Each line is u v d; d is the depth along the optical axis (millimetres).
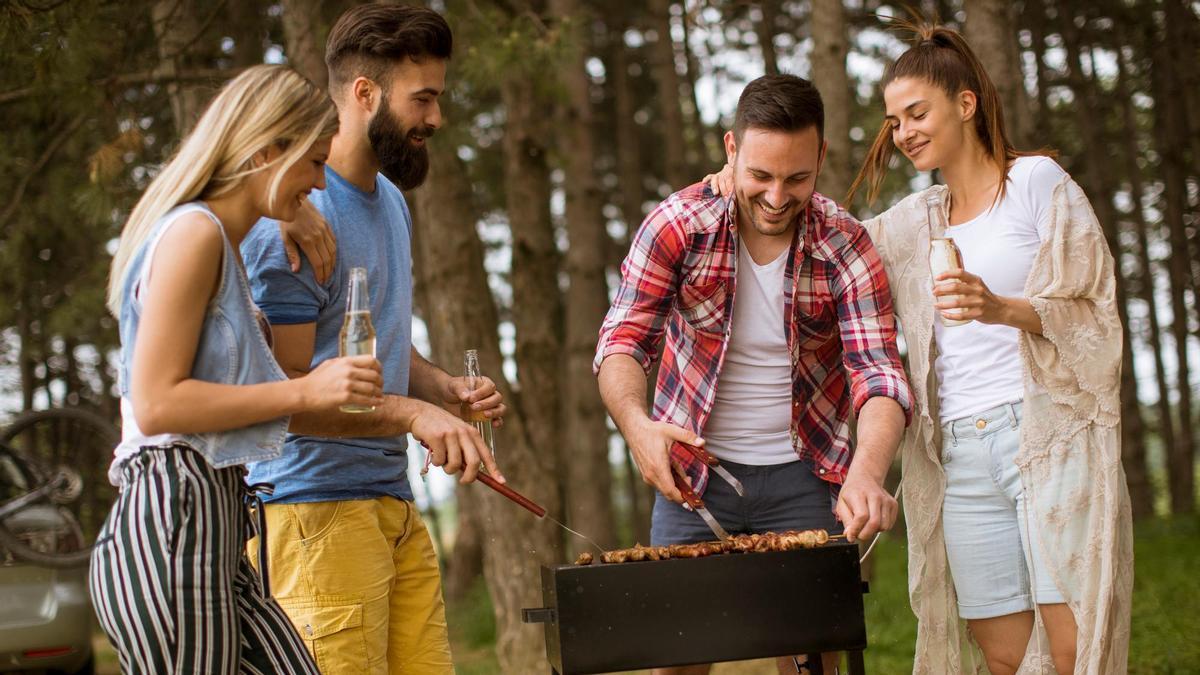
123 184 6379
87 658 5473
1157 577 7969
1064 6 11711
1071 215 2971
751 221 2947
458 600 11031
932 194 3188
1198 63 10125
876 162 3359
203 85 6074
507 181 8516
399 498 2855
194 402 2031
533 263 8336
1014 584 3033
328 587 2666
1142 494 12930
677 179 10805
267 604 2307
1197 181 12250
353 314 2250
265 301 2506
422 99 2666
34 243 8719
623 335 3061
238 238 2197
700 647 2496
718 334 3088
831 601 2537
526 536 6906
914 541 3170
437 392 2918
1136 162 12789
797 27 12312
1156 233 14617
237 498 2189
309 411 2240
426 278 7234
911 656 5781
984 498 3043
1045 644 2996
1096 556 2895
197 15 6781
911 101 3064
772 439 3150
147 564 2064
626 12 12453
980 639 3143
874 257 3084
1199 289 13289
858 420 2969
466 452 2494
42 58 5094
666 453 2803
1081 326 2918
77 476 5906
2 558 5367
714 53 12727
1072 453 2922
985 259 3039
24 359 10242
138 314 2109
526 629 6758
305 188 2207
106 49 5805
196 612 2078
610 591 2473
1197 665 5012
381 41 2627
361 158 2705
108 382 11328
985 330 3045
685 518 3176
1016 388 2996
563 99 6273
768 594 2521
